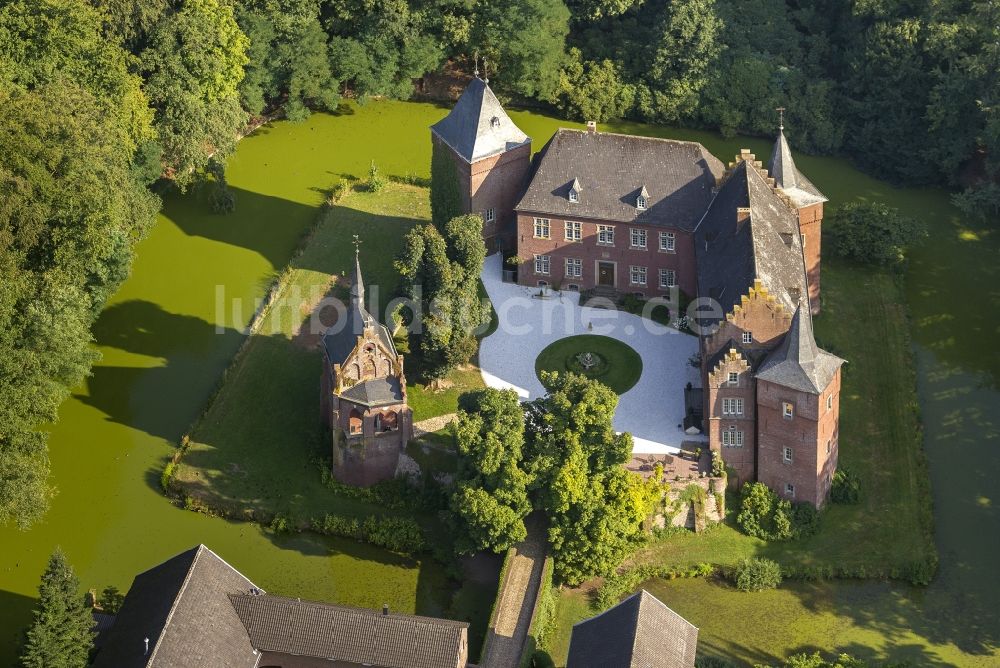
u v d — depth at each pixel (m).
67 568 111.50
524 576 128.25
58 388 134.75
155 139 165.38
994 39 175.50
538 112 194.88
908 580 132.00
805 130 188.00
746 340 135.12
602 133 157.12
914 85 182.12
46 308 135.12
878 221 166.38
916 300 163.62
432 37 191.50
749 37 193.00
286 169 180.88
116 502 136.38
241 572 130.12
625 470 132.75
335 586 129.25
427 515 135.75
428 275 143.25
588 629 117.44
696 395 144.00
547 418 130.50
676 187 154.25
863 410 148.50
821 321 159.25
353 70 189.25
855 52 187.00
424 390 145.50
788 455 135.00
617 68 193.12
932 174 182.38
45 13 152.50
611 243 156.62
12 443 129.88
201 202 173.38
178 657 110.94
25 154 138.50
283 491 137.12
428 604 128.00
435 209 165.00
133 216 155.12
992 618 128.75
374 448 135.75
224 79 173.25
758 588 130.88
